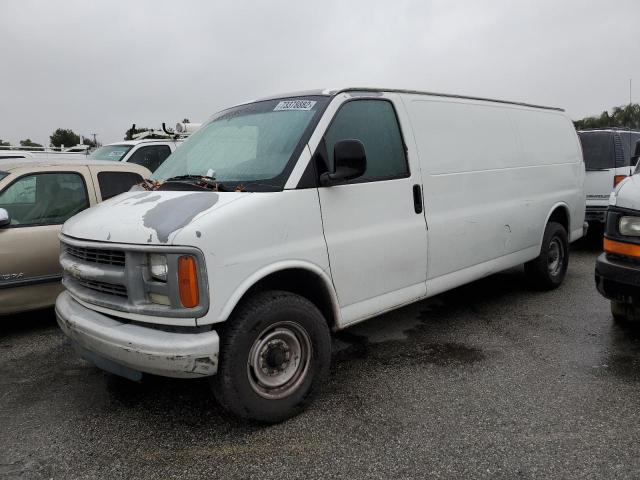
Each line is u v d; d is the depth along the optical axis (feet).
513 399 12.12
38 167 17.80
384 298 13.52
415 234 14.08
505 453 10.03
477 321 17.63
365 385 13.03
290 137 12.17
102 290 11.02
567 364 13.97
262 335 10.87
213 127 14.57
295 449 10.38
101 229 10.82
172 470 9.82
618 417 11.22
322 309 12.55
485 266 17.02
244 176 11.85
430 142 14.92
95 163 19.24
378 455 10.10
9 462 10.15
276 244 10.96
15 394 13.04
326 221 11.95
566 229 21.93
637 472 9.38
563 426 10.92
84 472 9.81
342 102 12.84
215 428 11.27
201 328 10.02
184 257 9.72
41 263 16.94
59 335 17.11
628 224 13.84
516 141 18.56
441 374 13.56
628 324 16.66
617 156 29.32
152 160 34.45
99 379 13.80
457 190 15.64
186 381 13.56
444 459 9.91
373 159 13.32
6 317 19.03
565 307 18.95
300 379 11.57
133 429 11.29
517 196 18.39
